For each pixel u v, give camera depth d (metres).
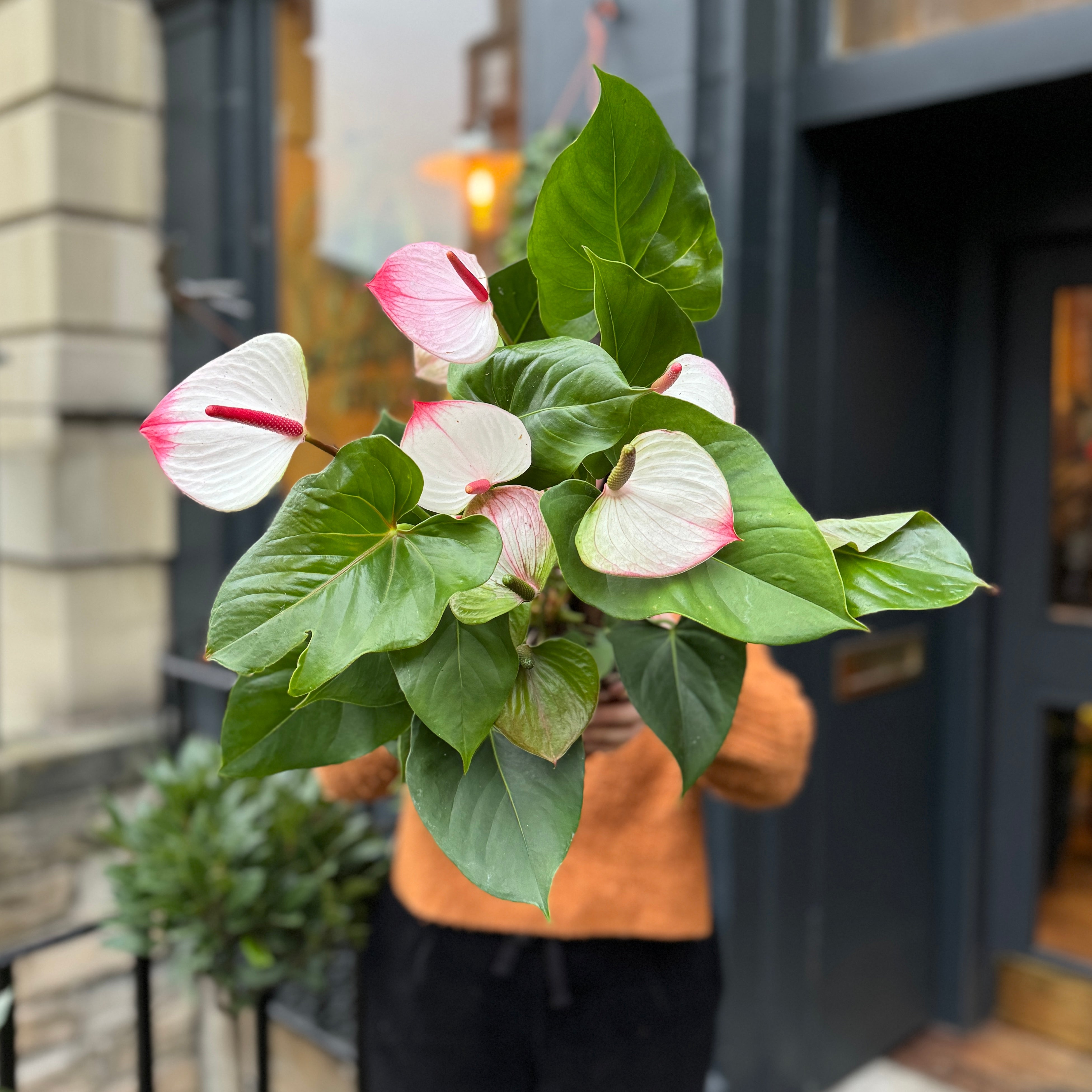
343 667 0.47
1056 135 1.90
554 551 0.55
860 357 1.97
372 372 2.48
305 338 2.58
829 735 1.98
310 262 2.55
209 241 2.52
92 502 2.49
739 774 1.06
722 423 0.53
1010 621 2.19
